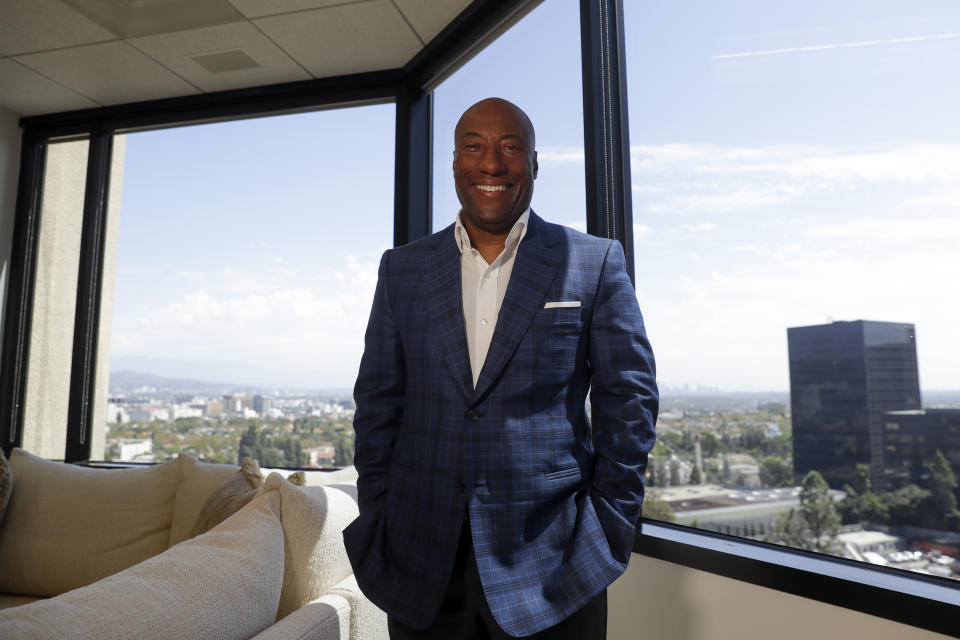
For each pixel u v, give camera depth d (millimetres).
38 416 3455
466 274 1175
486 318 1129
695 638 1475
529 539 988
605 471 1029
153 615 761
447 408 1061
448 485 1018
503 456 1003
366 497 1165
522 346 1046
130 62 3057
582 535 977
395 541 1053
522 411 1031
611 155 1899
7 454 3451
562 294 1086
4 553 2035
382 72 3092
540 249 1139
